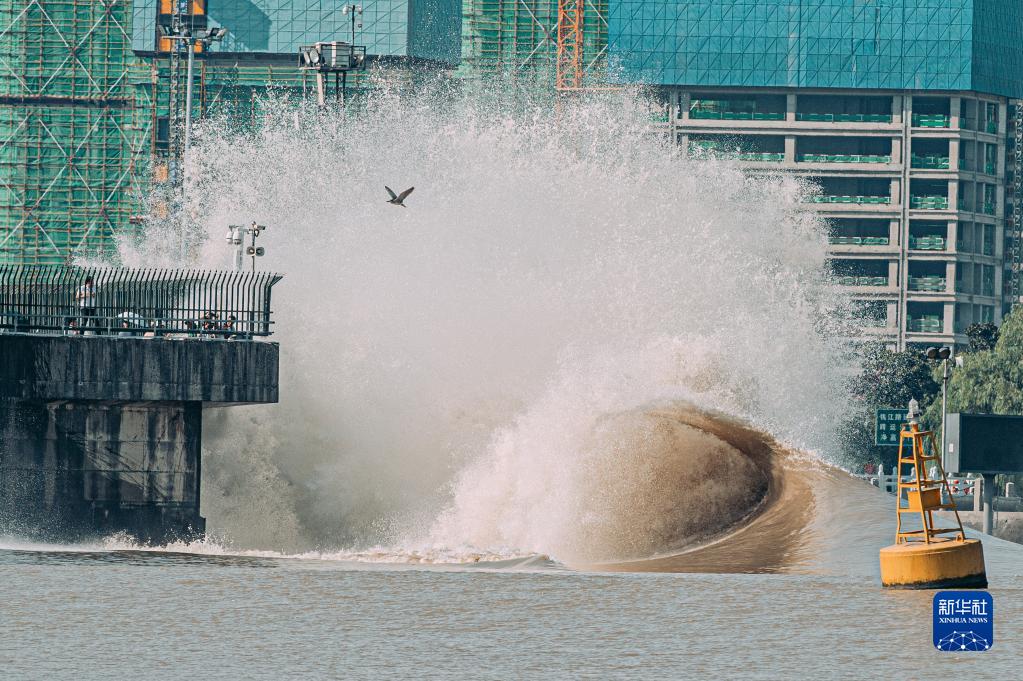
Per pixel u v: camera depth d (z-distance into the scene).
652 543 160.50
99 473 158.75
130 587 120.56
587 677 91.69
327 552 156.75
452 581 126.06
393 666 94.25
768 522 157.12
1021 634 103.25
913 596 118.12
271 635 103.19
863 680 91.38
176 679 90.62
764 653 98.38
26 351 154.88
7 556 138.12
